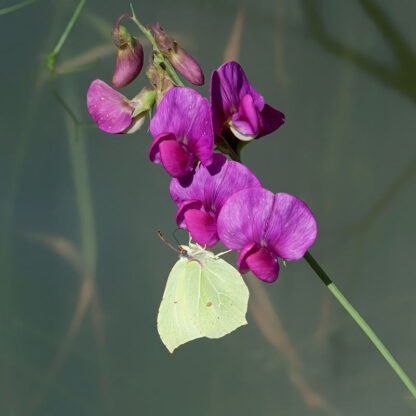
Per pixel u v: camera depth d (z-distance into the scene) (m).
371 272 1.08
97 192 1.03
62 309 1.05
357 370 1.06
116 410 1.04
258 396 1.04
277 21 1.03
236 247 0.78
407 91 1.06
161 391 1.04
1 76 1.01
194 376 1.05
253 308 1.05
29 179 1.03
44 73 1.01
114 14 1.00
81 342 1.05
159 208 1.02
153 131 0.79
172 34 1.00
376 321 1.08
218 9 1.01
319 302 1.06
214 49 1.01
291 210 0.78
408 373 1.07
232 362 1.05
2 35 1.01
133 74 0.80
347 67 1.05
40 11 1.01
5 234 1.03
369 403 1.05
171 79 0.79
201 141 0.78
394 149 1.07
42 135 1.03
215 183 0.79
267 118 0.79
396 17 1.04
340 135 1.06
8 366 1.05
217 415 1.03
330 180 1.06
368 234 1.08
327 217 1.07
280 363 1.05
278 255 0.78
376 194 1.07
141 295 1.03
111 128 0.80
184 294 0.84
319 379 1.05
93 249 1.04
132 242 1.03
